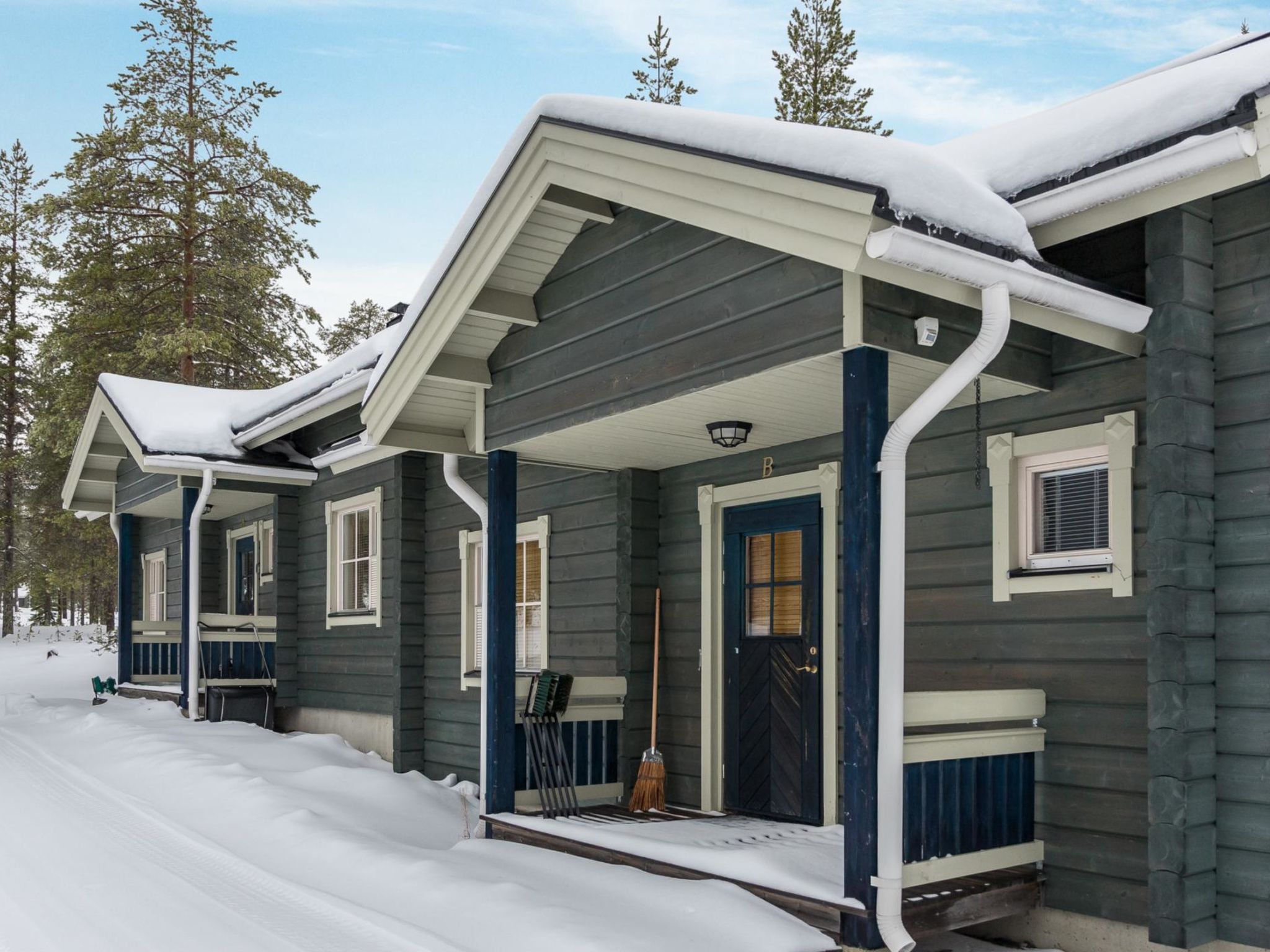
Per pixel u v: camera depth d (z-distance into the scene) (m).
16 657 23.77
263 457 11.68
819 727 6.15
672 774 7.15
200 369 21.94
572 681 6.79
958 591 5.34
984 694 4.59
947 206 3.78
